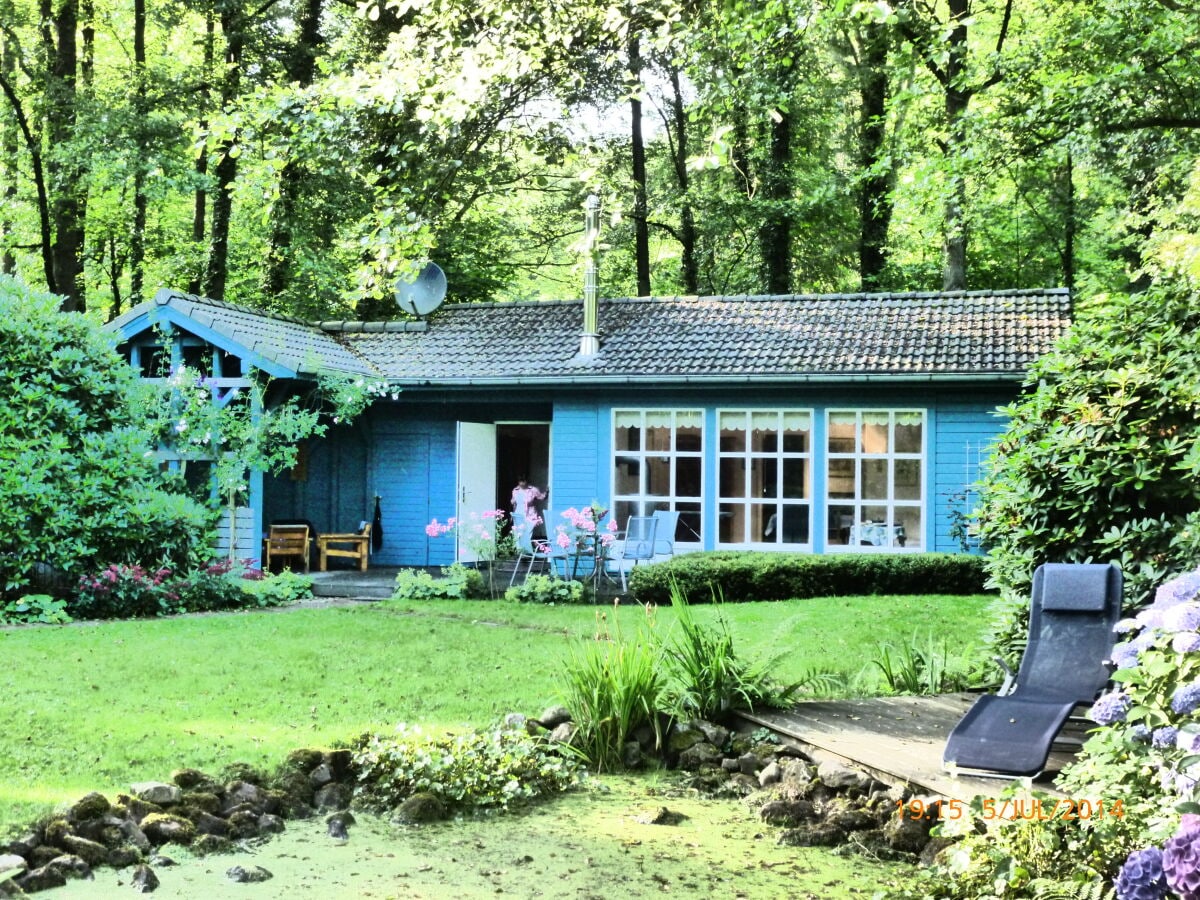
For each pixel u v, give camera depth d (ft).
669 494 61.77
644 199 101.35
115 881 17.84
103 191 92.53
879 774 21.89
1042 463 28.63
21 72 93.66
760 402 60.80
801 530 60.34
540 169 36.35
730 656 27.63
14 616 41.57
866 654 35.76
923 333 61.31
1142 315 28.86
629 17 34.50
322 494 68.69
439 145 35.17
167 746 23.12
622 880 18.54
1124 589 26.55
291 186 81.35
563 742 25.70
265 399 60.54
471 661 34.06
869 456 59.52
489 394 64.44
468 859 19.47
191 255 99.25
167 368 61.93
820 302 67.21
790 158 99.14
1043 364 29.96
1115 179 73.67
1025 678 24.63
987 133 54.70
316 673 31.71
